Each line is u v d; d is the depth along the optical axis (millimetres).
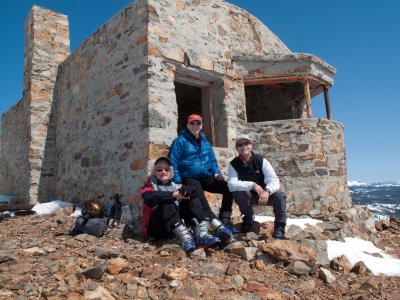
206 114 6719
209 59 6371
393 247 6160
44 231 4938
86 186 6887
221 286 2918
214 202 5652
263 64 7039
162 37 5578
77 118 7539
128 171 5520
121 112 5871
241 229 4660
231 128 6543
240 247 3789
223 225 4133
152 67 5328
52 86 8938
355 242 5352
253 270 3453
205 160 4527
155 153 5117
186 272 3078
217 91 6688
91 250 3674
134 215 5203
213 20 6664
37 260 3275
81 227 4535
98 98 6680
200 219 3938
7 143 11305
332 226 5527
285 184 6484
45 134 8688
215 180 4605
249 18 7727
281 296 2910
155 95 5289
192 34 6129
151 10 5480
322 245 4152
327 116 7719
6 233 4789
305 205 6324
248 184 4184
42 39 8969
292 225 4742
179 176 4336
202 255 3652
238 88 6914
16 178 9977
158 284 2824
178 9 5949
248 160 4391
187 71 6090
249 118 9680
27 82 9070
